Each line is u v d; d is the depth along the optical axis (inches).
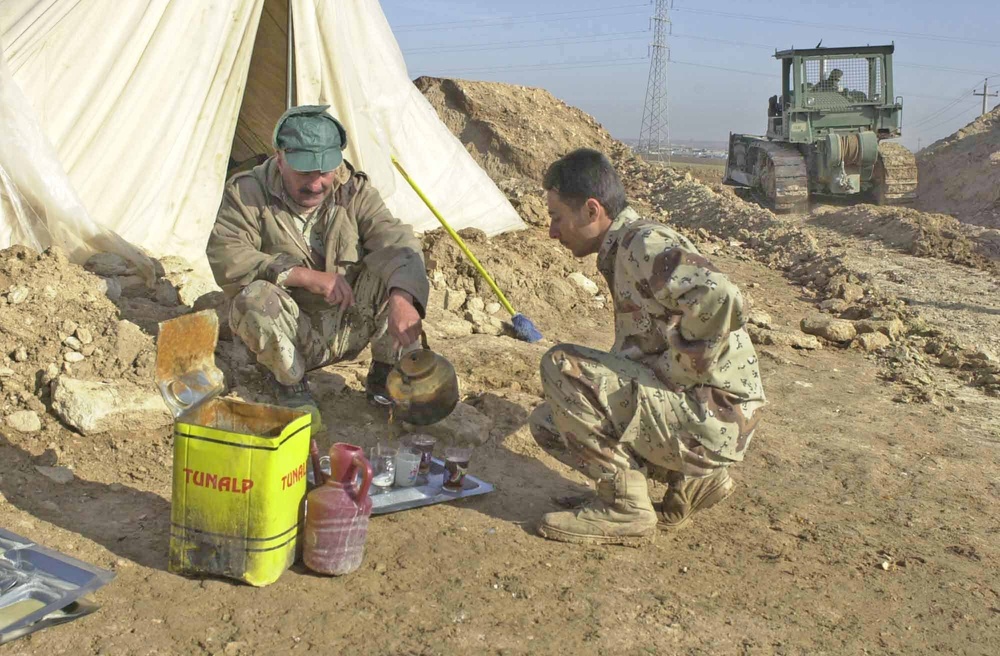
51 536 126.7
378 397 179.6
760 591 130.4
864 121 792.3
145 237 244.7
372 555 130.8
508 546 136.9
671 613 122.4
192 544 119.3
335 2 285.6
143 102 241.8
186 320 126.4
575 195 134.3
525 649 111.4
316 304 166.1
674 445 132.6
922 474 181.9
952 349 280.4
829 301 340.2
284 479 117.3
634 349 135.0
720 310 119.4
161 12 241.3
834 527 154.5
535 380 206.7
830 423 209.2
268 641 109.0
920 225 510.3
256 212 163.2
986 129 955.3
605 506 140.1
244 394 171.8
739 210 572.4
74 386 157.5
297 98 282.8
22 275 179.2
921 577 138.6
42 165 211.8
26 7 220.4
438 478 157.0
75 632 107.3
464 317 255.8
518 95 823.7
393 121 317.1
